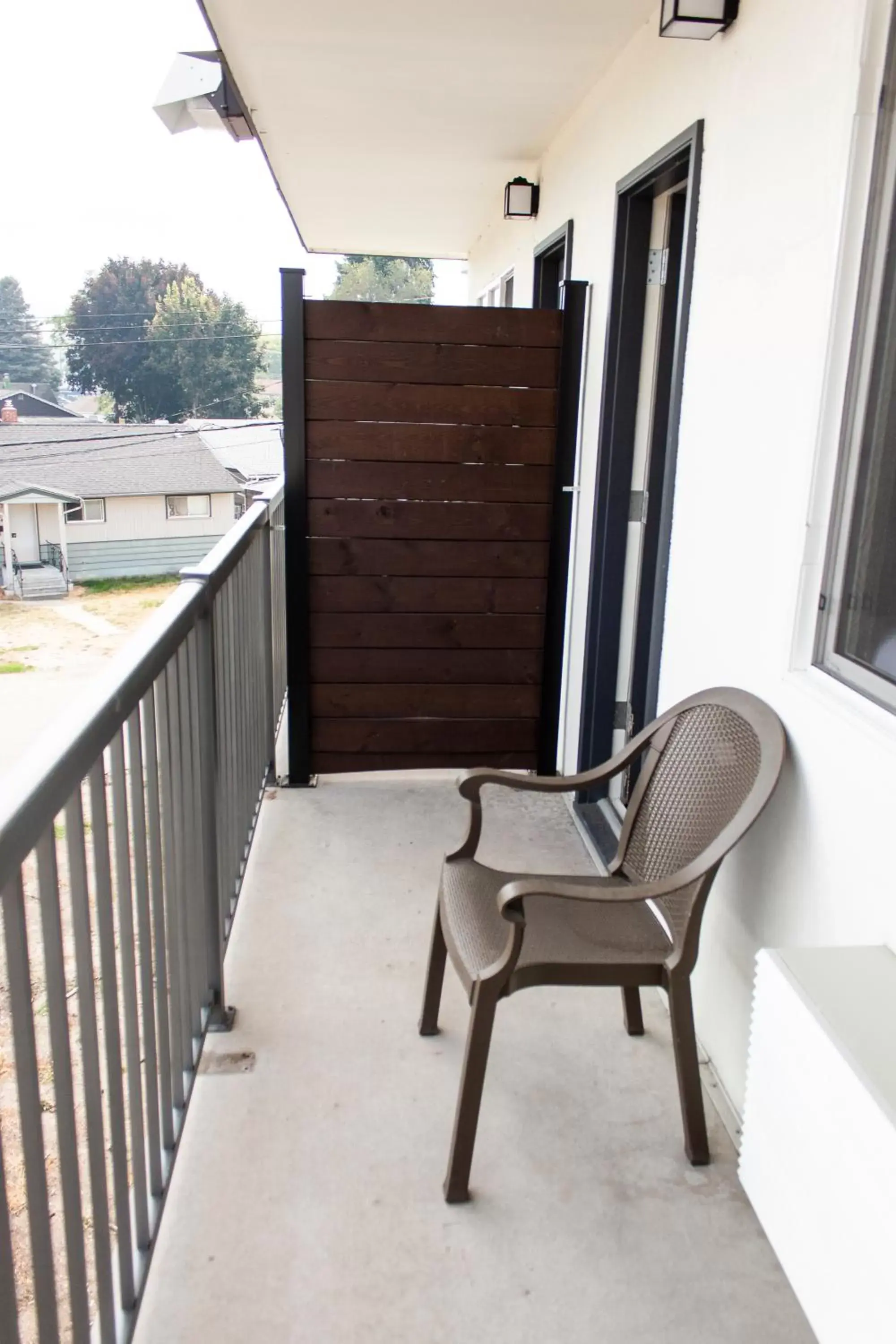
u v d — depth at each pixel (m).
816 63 1.69
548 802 3.58
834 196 1.62
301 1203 1.74
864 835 1.50
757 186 1.94
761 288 1.92
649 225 3.03
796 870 1.72
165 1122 1.70
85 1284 1.13
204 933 2.11
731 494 2.05
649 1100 2.03
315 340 3.28
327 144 4.44
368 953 2.55
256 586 3.19
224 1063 2.11
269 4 2.74
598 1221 1.72
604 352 3.15
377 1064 2.12
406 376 3.33
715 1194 1.79
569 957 1.77
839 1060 1.20
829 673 1.71
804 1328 1.53
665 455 3.13
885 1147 1.09
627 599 3.31
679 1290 1.59
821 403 1.66
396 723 3.64
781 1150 1.36
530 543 3.52
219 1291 1.56
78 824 1.10
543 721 3.70
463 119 3.89
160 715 1.63
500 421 3.40
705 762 1.99
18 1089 0.91
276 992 2.37
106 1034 1.26
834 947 1.48
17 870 0.87
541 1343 1.49
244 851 2.84
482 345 3.33
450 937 1.87
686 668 2.31
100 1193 1.21
